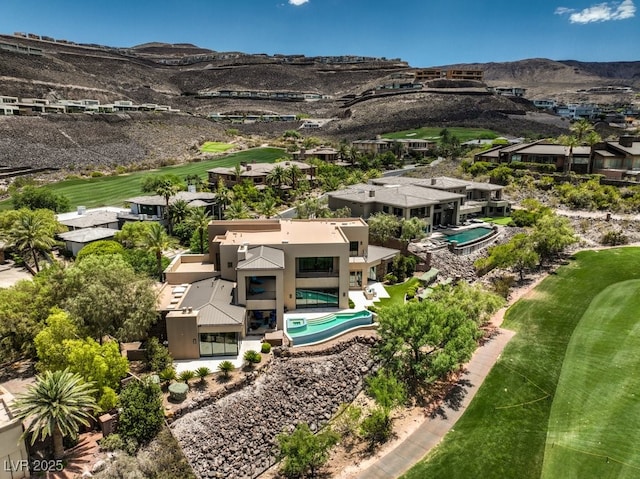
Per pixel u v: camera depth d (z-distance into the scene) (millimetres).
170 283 50438
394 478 31562
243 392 37406
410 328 39125
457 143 161375
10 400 30266
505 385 40281
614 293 53469
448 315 41344
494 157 121062
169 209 75875
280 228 57438
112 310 37938
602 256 65062
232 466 32406
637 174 99312
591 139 110625
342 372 41812
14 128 143625
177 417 33938
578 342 45125
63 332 34469
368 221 68438
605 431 34031
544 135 184625
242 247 47531
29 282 40938
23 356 39312
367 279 58594
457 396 39438
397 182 96875
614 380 38969
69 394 28594
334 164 139875
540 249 63656
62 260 66500
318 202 83000
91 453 29766
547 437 34344
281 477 32219
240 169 113500
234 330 40781
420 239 70938
